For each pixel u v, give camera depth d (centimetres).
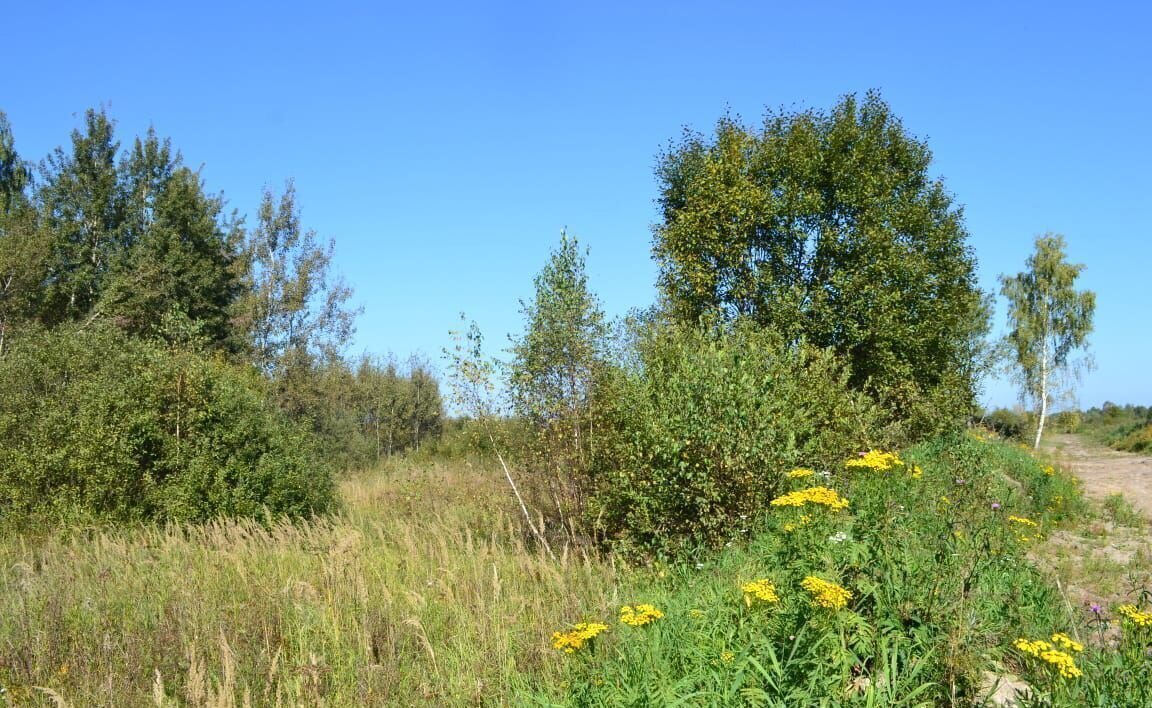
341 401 2977
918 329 1730
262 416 1373
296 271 2684
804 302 1680
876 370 1683
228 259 3522
